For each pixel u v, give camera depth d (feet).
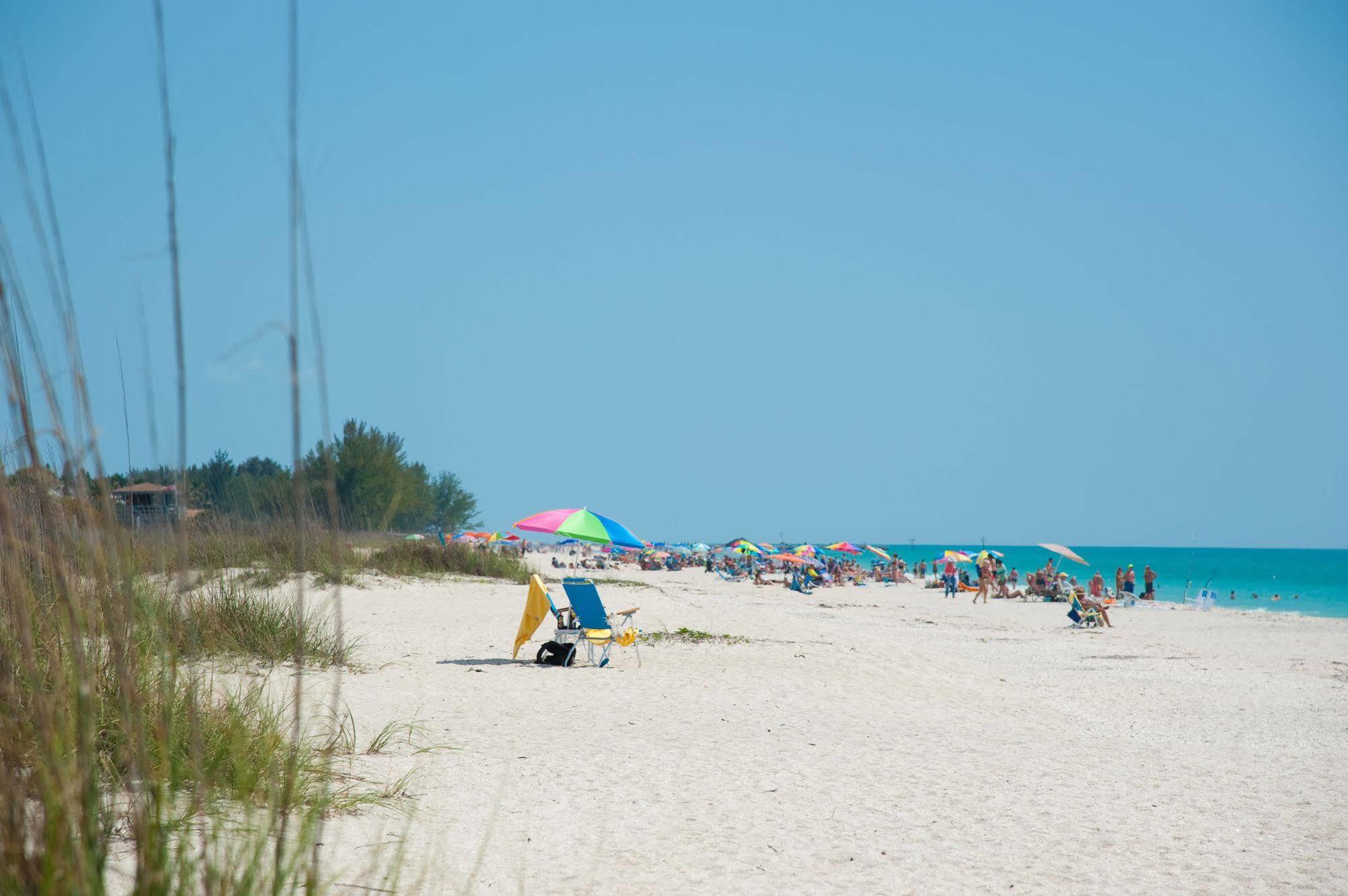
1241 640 166.40
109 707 27.84
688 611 140.67
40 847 18.38
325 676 65.72
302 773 34.17
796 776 48.83
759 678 81.10
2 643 20.56
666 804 42.01
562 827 37.47
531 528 96.07
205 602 63.57
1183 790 50.85
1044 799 47.16
